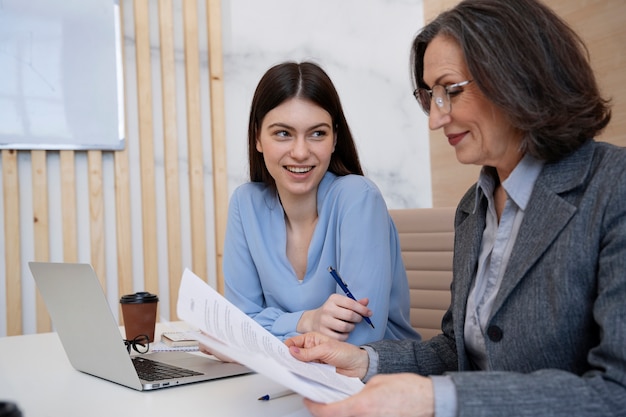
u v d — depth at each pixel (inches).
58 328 47.7
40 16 103.8
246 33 119.7
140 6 109.0
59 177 105.8
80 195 107.0
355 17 129.5
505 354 35.1
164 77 110.6
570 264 32.6
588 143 36.2
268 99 56.5
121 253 107.1
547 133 34.8
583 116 34.9
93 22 106.5
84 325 43.7
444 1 126.4
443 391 28.9
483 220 42.6
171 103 110.9
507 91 34.4
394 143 132.4
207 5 114.7
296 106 55.8
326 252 58.2
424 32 39.7
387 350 42.9
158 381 41.4
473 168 120.8
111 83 107.0
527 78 34.4
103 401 38.7
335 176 61.9
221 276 113.9
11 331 100.4
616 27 83.0
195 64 112.8
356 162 63.1
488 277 40.5
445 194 130.0
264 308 63.9
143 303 56.4
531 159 37.7
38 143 102.9
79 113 105.3
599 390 28.4
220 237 113.8
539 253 34.0
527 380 29.1
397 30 133.0
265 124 57.4
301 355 40.3
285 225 62.3
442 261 75.4
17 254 101.0
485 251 41.4
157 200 112.3
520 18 34.9
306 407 33.2
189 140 112.4
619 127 83.2
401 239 79.2
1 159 101.7
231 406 36.7
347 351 41.7
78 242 106.9
